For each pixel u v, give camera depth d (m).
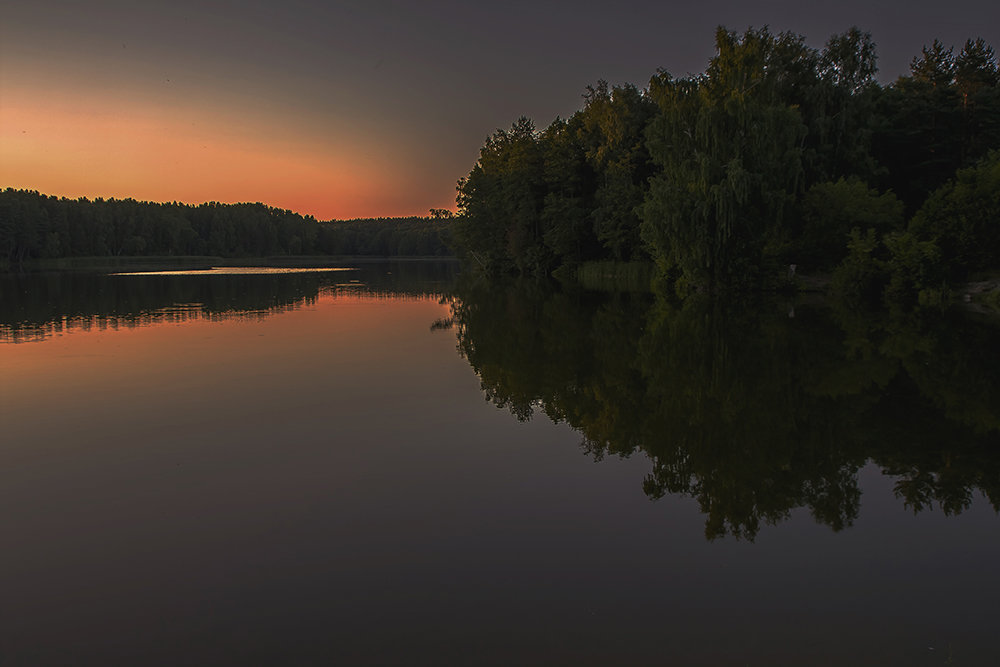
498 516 8.35
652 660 5.37
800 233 43.03
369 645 5.58
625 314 31.52
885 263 34.72
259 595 6.40
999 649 5.53
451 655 5.44
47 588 6.56
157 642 5.65
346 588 6.53
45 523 8.11
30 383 16.11
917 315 27.80
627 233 55.50
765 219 37.03
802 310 30.64
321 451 10.95
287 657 5.42
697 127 36.75
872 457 10.73
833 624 5.91
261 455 10.73
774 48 46.84
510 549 7.42
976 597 6.39
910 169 51.81
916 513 8.47
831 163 46.00
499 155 77.12
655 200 38.31
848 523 8.20
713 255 37.25
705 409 13.77
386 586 6.57
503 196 70.81
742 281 37.59
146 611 6.14
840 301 33.97
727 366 18.19
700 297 37.84
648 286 51.06
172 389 15.52
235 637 5.71
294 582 6.65
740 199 34.75
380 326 27.78
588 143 61.94
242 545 7.49
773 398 14.60
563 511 8.52
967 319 26.27
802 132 40.12
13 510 8.52
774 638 5.69
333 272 85.44
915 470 10.11
